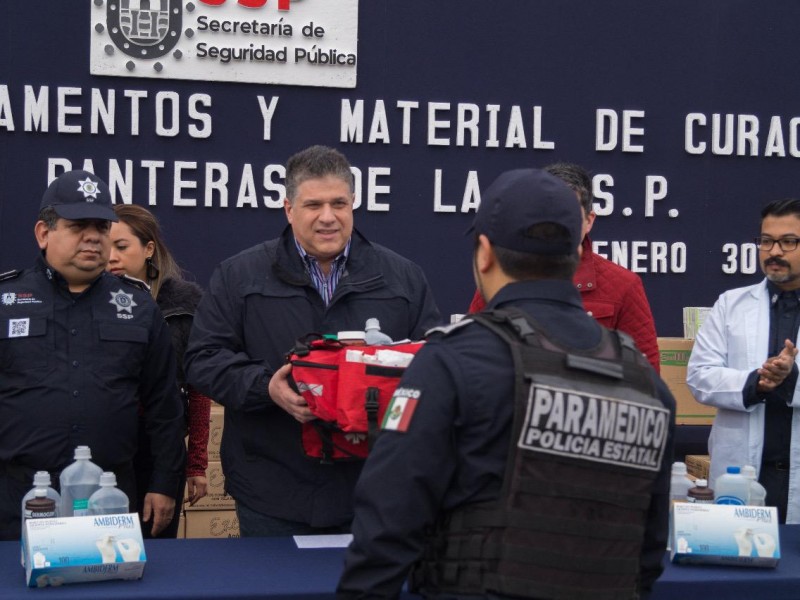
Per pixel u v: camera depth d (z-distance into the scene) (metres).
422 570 1.77
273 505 2.83
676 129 5.07
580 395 1.68
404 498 1.67
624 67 5.03
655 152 5.05
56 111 4.58
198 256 4.69
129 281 3.16
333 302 2.90
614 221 5.02
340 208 2.83
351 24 4.77
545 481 1.66
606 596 1.70
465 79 4.89
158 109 4.64
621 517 1.71
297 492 2.82
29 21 4.55
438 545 1.74
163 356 3.14
